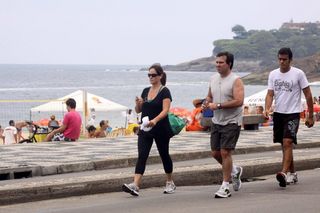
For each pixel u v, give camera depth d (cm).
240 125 1775
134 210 1612
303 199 1706
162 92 1841
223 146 1767
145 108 1850
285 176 1906
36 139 4000
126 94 16338
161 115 1820
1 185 1967
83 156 2605
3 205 1806
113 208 1658
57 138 3397
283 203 1647
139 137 1862
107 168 2470
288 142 1928
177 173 2127
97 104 5662
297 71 1916
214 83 1789
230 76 1769
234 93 1753
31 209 1725
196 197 1802
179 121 2569
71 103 3291
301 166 2423
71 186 1930
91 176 2083
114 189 2006
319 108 5222
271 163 2362
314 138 3303
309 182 2038
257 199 1728
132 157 2555
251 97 6141
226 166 1773
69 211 1650
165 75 1870
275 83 1938
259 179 2253
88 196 1933
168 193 1908
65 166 2366
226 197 1764
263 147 2961
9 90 18338
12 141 4672
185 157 2688
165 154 1886
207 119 3706
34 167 2306
